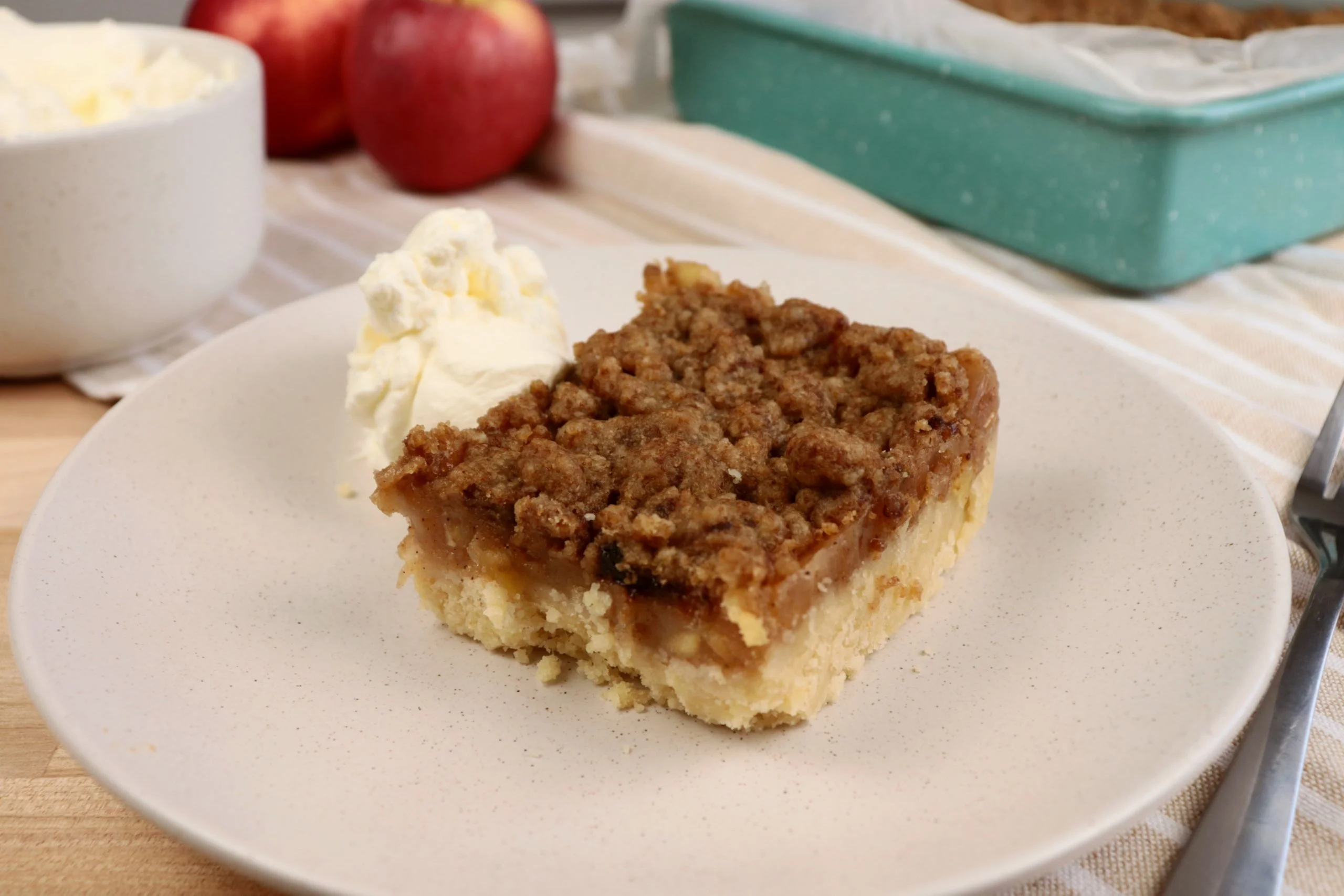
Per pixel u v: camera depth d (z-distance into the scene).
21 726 0.45
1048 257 0.63
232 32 0.68
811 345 0.51
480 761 0.44
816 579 0.45
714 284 0.53
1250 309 0.60
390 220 0.65
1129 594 0.47
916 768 0.44
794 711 0.45
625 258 0.57
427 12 0.65
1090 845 0.41
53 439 0.54
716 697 0.45
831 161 0.68
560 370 0.50
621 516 0.45
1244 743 0.44
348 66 0.67
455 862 0.41
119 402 0.51
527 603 0.47
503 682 0.46
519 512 0.46
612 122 0.69
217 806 0.42
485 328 0.50
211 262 0.56
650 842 0.42
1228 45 0.64
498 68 0.65
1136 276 0.60
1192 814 0.44
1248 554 0.46
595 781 0.44
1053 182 0.61
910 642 0.47
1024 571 0.49
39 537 0.46
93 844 0.43
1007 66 0.62
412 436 0.47
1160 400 0.51
